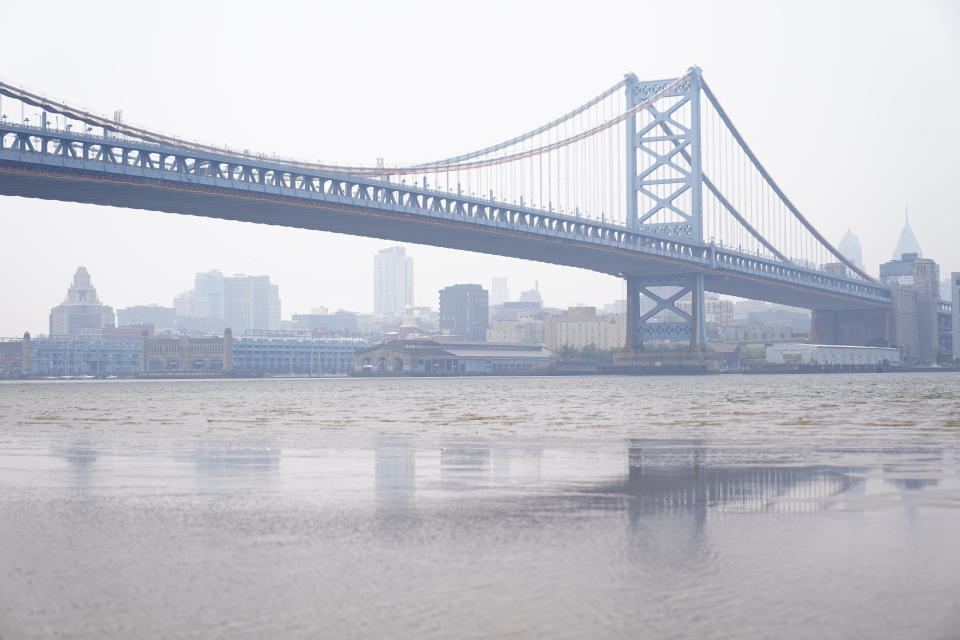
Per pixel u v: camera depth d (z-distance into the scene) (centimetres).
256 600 1555
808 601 1521
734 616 1454
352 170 16538
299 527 2147
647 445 4219
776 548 1875
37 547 1944
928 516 2216
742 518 2211
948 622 1420
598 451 3925
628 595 1562
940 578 1645
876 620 1430
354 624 1436
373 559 1819
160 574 1717
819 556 1805
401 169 17325
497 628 1413
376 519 2245
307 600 1553
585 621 1438
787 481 2858
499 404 9269
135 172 13500
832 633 1379
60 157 12825
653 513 2295
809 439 4503
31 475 3150
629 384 18238
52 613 1495
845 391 12588
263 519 2252
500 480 2948
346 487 2805
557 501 2503
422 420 6425
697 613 1469
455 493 2666
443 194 17588
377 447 4181
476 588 1611
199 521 2233
